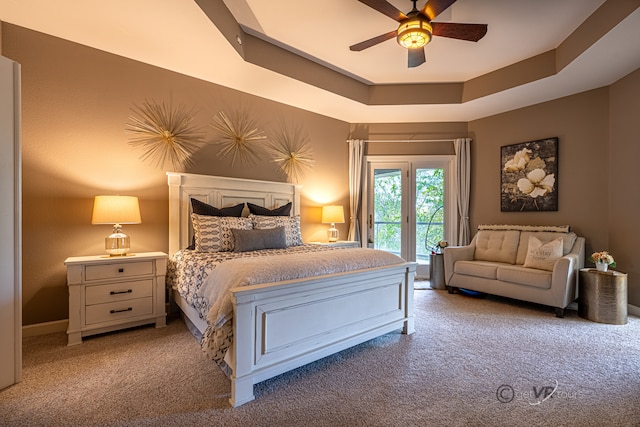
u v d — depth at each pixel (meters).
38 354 2.20
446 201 4.82
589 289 3.00
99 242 2.85
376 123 4.92
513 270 3.38
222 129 3.61
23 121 2.53
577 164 3.68
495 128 4.48
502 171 4.37
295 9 2.60
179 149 3.30
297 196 4.24
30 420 1.50
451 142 4.80
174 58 2.97
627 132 3.21
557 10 2.56
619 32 2.44
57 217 2.67
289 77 3.36
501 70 3.63
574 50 2.87
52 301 2.65
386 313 2.47
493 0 2.44
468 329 2.75
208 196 3.44
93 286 2.46
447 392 1.76
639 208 3.10
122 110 2.96
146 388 1.78
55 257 2.66
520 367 2.05
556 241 3.36
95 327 2.46
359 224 4.90
